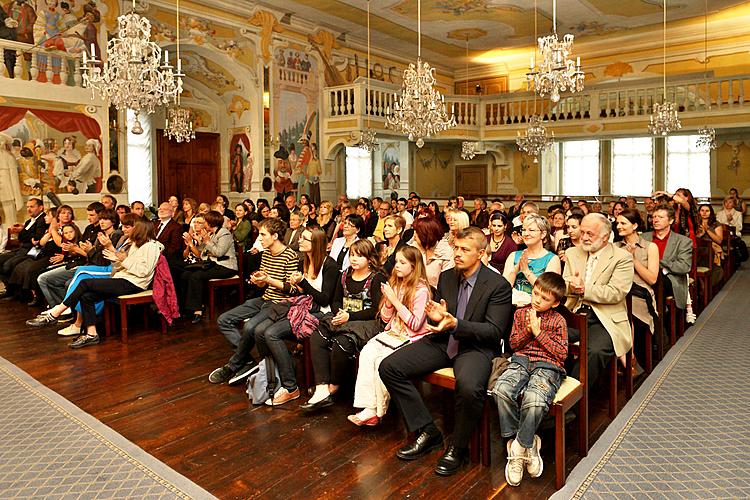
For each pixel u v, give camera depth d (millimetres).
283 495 2988
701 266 7234
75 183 9961
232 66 12688
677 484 3006
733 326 6258
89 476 3174
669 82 13750
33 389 4527
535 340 3389
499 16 14086
